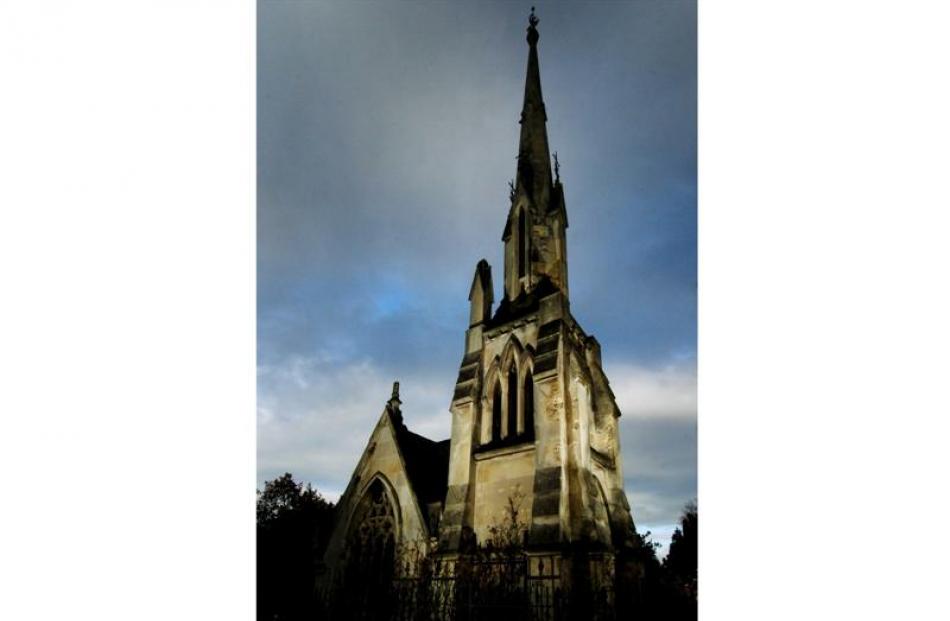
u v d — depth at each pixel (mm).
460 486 21516
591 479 19875
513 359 22734
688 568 17906
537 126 26562
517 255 25578
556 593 16531
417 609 19484
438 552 20266
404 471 22922
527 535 18719
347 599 21891
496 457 21203
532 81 27031
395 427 24172
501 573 18188
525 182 26203
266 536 23500
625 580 18328
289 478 24062
